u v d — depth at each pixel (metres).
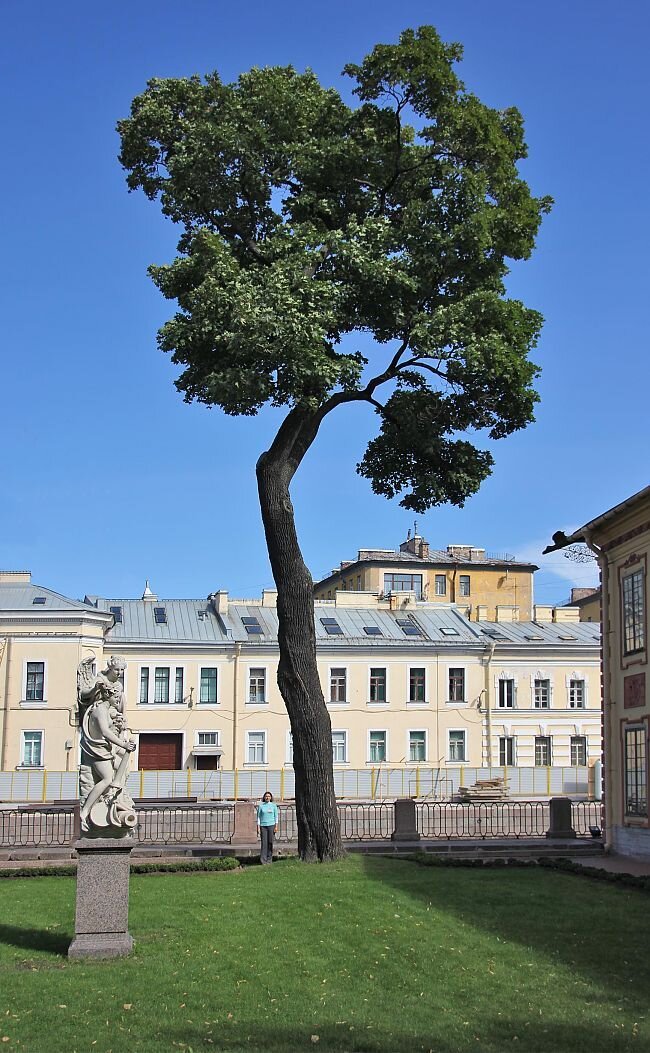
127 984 13.06
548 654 62.91
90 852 14.50
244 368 22.95
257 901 18.09
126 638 58.50
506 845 28.64
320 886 19.52
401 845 28.17
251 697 59.31
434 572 89.44
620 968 14.27
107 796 14.55
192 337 23.67
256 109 24.52
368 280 23.73
